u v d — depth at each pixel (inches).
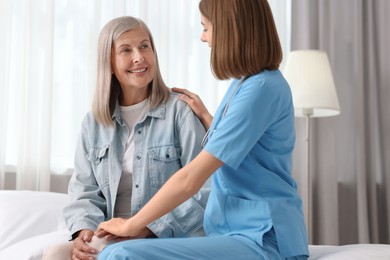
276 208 60.4
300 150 135.9
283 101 61.7
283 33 135.8
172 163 76.9
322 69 121.3
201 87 131.3
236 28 61.2
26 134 118.4
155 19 128.2
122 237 67.4
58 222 91.8
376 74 139.2
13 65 120.1
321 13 137.1
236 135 59.0
